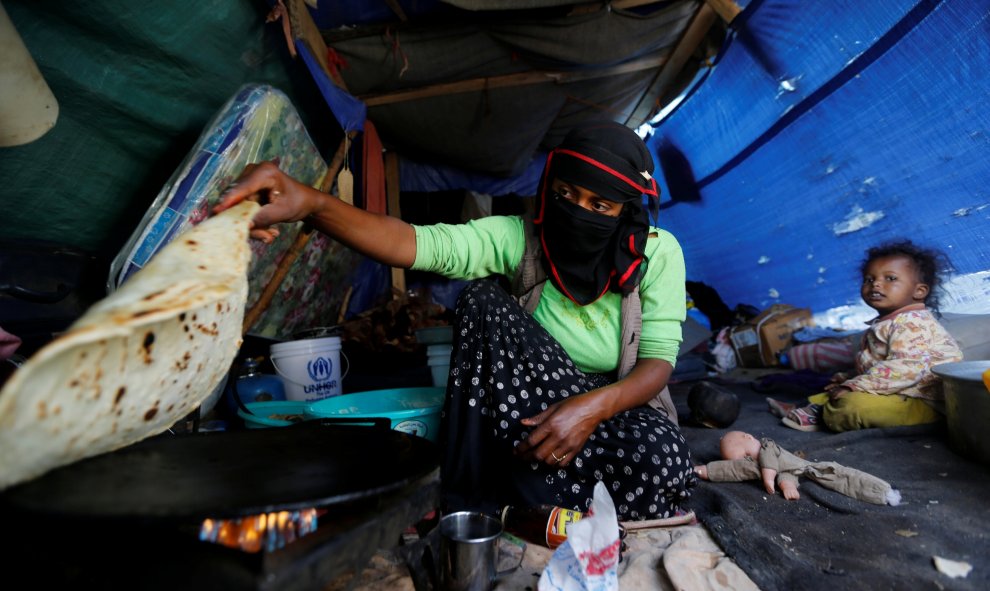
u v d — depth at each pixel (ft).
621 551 4.62
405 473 3.02
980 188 8.88
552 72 12.49
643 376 5.27
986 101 8.02
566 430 4.58
